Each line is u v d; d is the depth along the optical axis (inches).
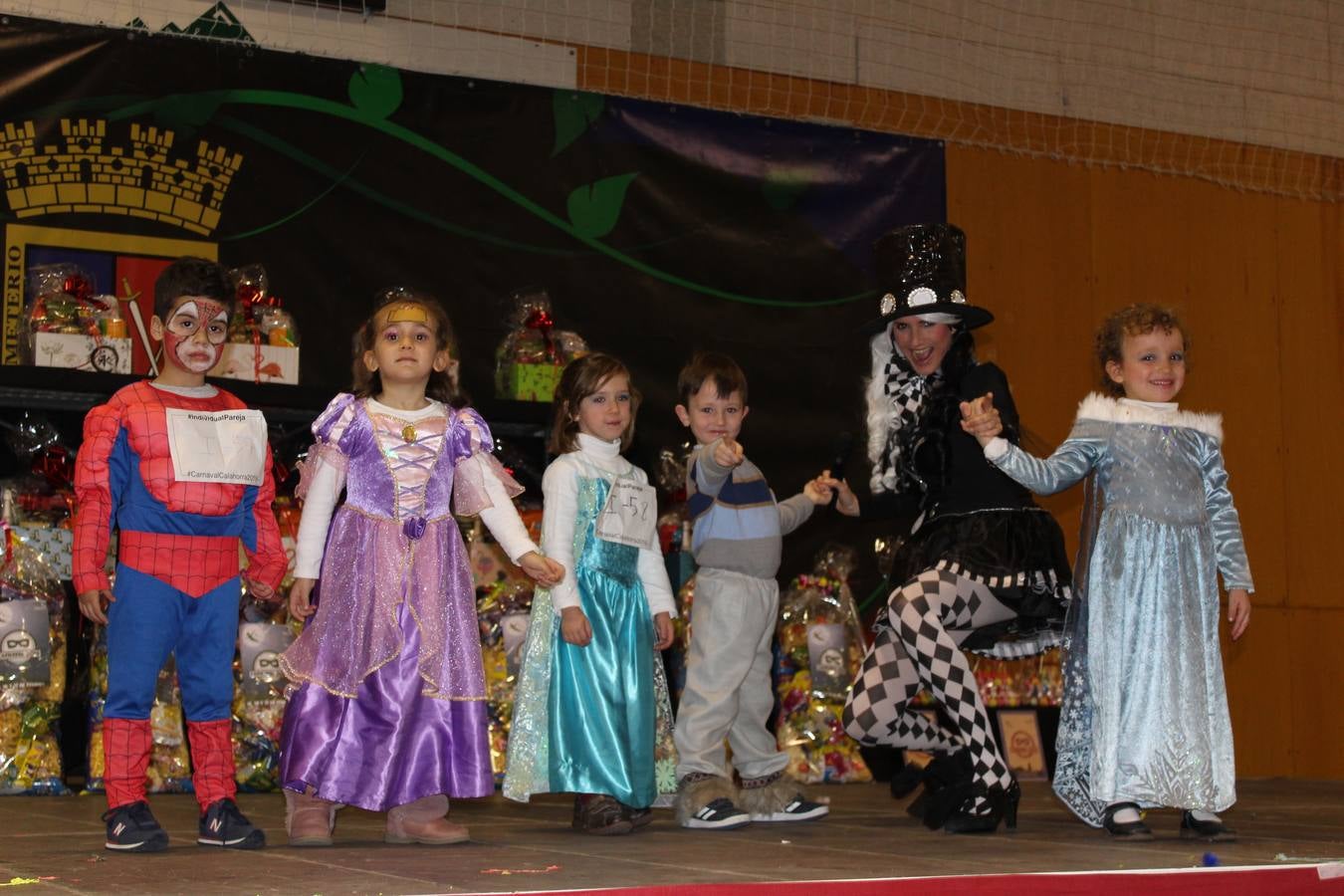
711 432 156.5
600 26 240.5
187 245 202.7
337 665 125.3
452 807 174.7
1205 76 287.4
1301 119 296.2
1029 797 192.9
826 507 235.1
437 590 128.8
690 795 146.1
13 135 194.5
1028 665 230.5
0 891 92.3
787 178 240.7
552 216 224.8
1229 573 141.1
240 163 206.7
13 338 192.1
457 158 219.6
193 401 125.9
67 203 196.9
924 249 154.5
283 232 208.2
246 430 125.8
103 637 181.9
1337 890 98.1
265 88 209.3
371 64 215.9
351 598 126.9
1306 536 285.9
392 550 128.1
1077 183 271.3
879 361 161.2
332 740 123.8
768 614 153.6
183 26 214.1
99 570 119.3
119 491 122.7
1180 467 138.9
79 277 182.1
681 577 201.2
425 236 216.5
